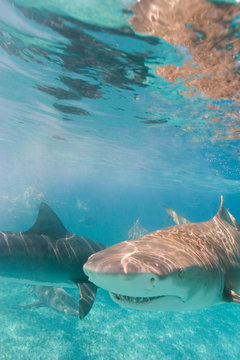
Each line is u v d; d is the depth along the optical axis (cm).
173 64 738
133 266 194
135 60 741
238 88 837
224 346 921
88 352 754
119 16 556
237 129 1262
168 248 266
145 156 2262
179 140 1609
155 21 551
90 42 679
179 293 226
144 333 925
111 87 966
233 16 503
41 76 962
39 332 811
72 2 537
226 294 315
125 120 1364
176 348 859
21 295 1114
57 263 590
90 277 206
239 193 4238
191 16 517
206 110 1081
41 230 600
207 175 2817
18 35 706
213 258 310
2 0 573
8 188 2377
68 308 858
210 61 695
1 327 805
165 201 10556
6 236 553
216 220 414
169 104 1066
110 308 1096
